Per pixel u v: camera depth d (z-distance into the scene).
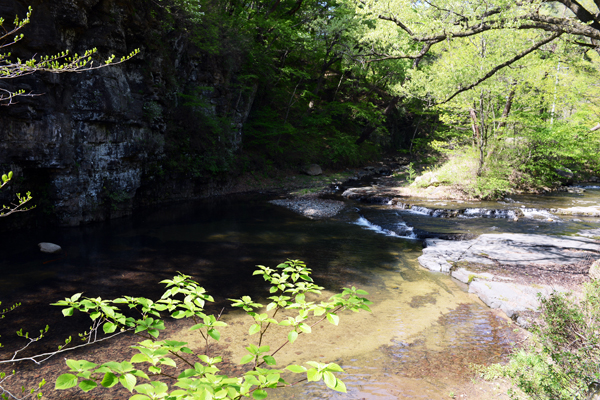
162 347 1.85
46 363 5.00
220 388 1.65
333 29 25.81
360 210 16.41
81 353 5.28
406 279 8.52
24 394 4.35
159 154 15.95
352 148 31.22
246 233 12.42
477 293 7.55
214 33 19.23
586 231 12.24
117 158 13.12
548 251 9.94
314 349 5.52
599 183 26.45
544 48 9.87
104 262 8.98
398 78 30.14
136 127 13.95
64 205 11.64
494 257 9.52
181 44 17.67
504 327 6.20
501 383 4.59
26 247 9.80
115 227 12.38
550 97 17.61
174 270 8.63
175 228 12.70
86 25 11.10
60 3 10.23
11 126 9.70
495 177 19.11
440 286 8.09
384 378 4.80
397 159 37.16
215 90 20.56
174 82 16.78
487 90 16.53
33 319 6.17
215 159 19.52
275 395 4.46
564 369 3.38
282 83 28.75
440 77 14.62
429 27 8.24
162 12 15.72
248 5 25.47
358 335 5.95
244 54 22.70
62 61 10.84
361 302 2.31
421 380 4.75
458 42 15.45
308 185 23.98
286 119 28.22
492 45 12.59
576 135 18.41
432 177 21.00
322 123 30.75
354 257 10.15
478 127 19.72
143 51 13.99
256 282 8.12
